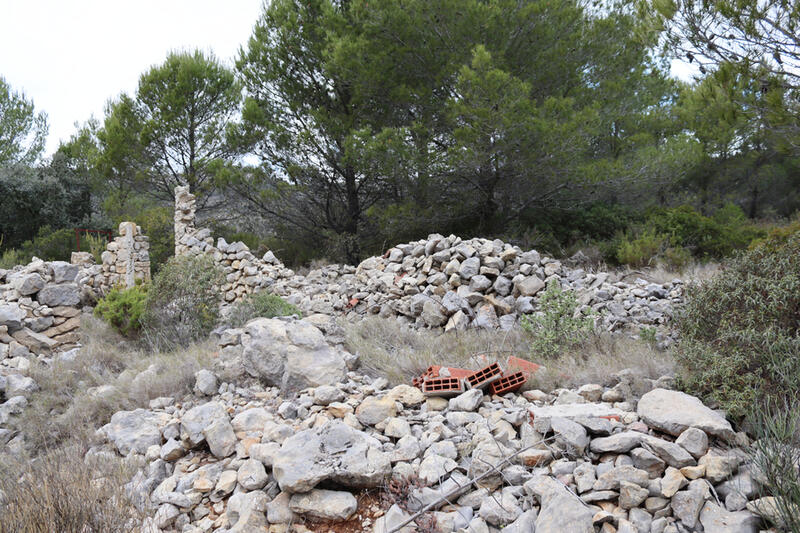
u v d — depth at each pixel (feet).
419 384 14.71
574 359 15.85
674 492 8.61
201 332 23.40
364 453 10.10
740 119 25.76
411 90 43.83
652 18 24.53
